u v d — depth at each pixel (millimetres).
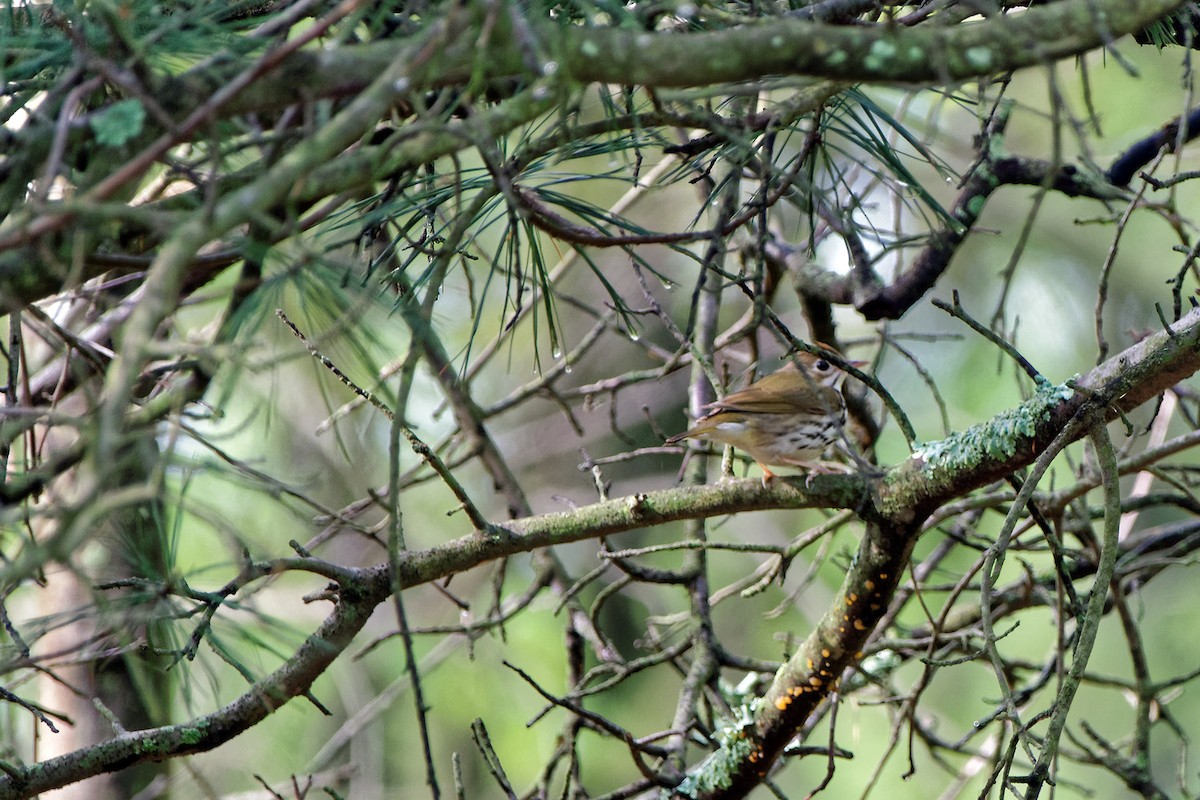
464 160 12914
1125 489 19375
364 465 17375
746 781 9586
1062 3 5859
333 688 18109
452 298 17984
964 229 10172
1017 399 18297
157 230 5293
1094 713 18219
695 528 11609
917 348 19125
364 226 7551
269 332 8438
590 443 21094
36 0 6887
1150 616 18328
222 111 5672
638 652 20234
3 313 6008
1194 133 10836
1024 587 11516
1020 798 7781
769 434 11039
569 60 5656
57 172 5664
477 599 18953
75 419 4762
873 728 18406
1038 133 17797
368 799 16297
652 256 20547
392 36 6809
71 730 11008
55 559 4145
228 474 5945
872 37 5723
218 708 8508
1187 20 7176
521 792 17469
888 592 8367
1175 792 17938
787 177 7383
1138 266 18562
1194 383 16938
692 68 5691
